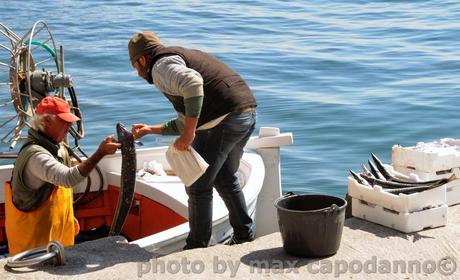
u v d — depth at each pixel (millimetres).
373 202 5594
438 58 17297
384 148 11945
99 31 21844
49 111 5723
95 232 7648
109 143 5492
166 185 7441
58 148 5859
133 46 5238
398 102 14055
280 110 13859
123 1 27062
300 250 5039
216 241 6543
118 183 7613
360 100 14273
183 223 6656
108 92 15258
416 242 5273
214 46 19188
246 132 5438
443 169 5930
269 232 7980
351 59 17469
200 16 23547
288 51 18406
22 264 4832
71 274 4777
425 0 25109
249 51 18469
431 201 5500
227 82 5293
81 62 18016
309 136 12516
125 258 5039
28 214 5801
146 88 15469
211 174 5414
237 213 5832
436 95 14391
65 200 5977
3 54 18641
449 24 21016
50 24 23469
